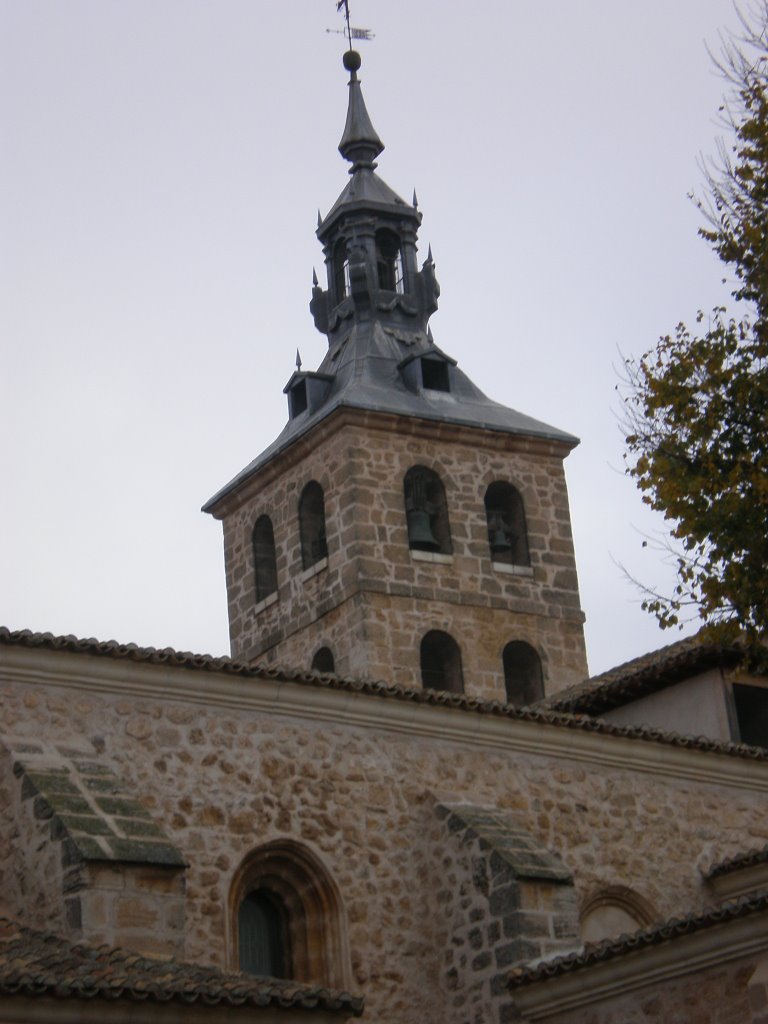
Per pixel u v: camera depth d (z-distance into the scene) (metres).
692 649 31.09
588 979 22.36
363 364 45.12
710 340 23.23
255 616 44.47
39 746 22.83
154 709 23.81
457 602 42.44
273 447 45.50
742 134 23.59
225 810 23.88
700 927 21.25
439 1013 24.53
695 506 22.73
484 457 44.28
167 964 19.66
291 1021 19.05
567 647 43.59
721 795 28.61
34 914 21.45
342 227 47.31
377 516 42.22
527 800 26.44
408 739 25.77
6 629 22.89
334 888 24.39
